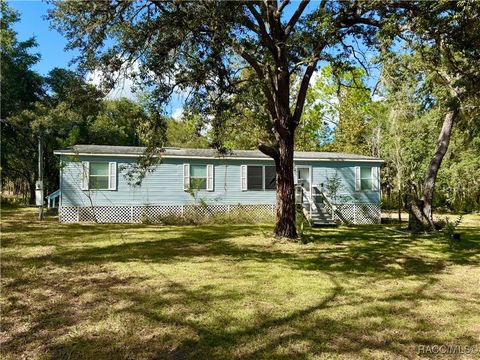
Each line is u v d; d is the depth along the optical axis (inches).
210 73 384.2
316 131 1299.2
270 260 320.5
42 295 212.1
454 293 223.6
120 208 659.4
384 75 437.1
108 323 169.3
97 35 359.9
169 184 681.6
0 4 983.6
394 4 316.5
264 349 143.5
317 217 663.8
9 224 583.8
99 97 396.5
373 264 309.3
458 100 346.9
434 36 304.5
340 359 136.2
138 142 1282.0
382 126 1080.2
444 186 979.9
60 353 140.7
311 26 363.6
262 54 399.9
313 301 203.2
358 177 766.5
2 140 1053.8
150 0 355.9
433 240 458.3
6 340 152.3
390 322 172.7
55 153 625.9
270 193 734.5
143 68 380.8
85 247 378.0
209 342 149.7
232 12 334.3
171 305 193.9
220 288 227.5
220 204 705.0
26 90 1021.2
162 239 441.1
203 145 940.0
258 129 432.1
